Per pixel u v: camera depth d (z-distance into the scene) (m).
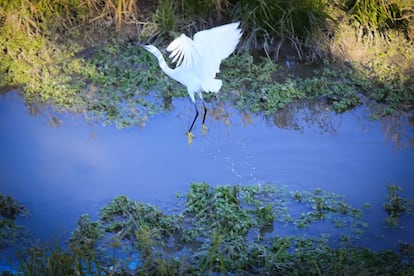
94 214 9.28
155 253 8.41
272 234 8.98
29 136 10.70
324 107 11.55
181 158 10.34
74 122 10.98
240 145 10.63
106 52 12.32
